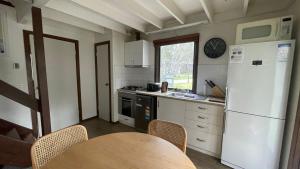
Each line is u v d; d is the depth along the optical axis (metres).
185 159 0.99
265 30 1.77
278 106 1.66
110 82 3.60
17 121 2.57
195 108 2.40
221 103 2.16
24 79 2.60
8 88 1.82
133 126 3.44
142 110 3.10
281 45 1.58
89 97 3.84
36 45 1.91
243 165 1.94
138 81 3.84
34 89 2.69
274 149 1.73
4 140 1.64
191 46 3.01
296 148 1.53
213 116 2.24
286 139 1.74
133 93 3.32
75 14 2.40
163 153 1.05
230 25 2.51
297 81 1.58
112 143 1.19
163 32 3.29
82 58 3.59
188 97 2.58
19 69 2.54
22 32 2.53
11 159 1.69
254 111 1.80
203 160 2.23
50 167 0.90
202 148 2.40
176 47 3.20
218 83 2.70
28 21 2.47
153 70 3.54
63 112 3.30
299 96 1.49
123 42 3.68
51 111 3.09
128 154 1.04
